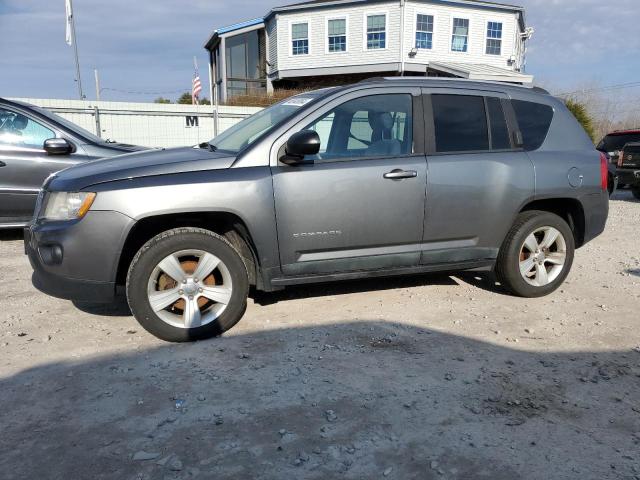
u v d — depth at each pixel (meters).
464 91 4.57
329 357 3.61
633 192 13.68
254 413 2.92
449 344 3.84
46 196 3.94
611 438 2.73
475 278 5.46
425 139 4.35
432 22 27.55
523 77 25.53
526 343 3.87
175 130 18.72
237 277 3.93
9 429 2.76
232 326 4.06
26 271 5.75
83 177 3.80
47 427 2.78
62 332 4.03
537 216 4.73
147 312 3.74
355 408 2.97
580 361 3.59
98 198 3.64
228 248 3.88
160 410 2.95
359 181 4.07
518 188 4.56
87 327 4.13
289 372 3.39
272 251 3.97
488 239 4.56
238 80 31.39
